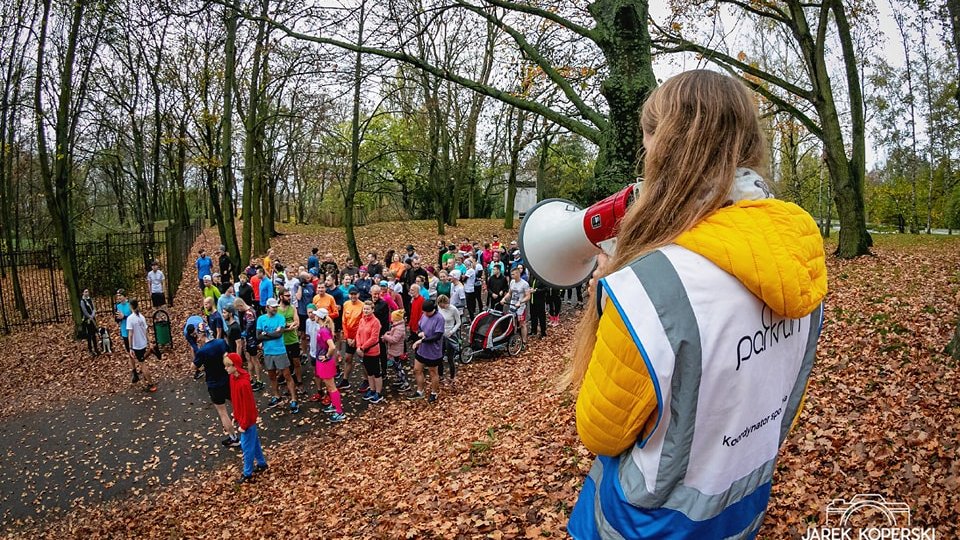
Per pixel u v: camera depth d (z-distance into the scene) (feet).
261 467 28.50
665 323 2.96
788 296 3.01
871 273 44.65
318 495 24.85
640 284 3.06
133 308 38.70
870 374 23.54
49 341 50.39
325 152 82.07
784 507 15.62
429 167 102.53
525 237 4.94
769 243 3.03
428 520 19.11
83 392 39.09
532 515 17.66
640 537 3.28
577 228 4.48
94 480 28.35
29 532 24.66
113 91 71.46
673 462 3.12
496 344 41.73
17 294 58.13
